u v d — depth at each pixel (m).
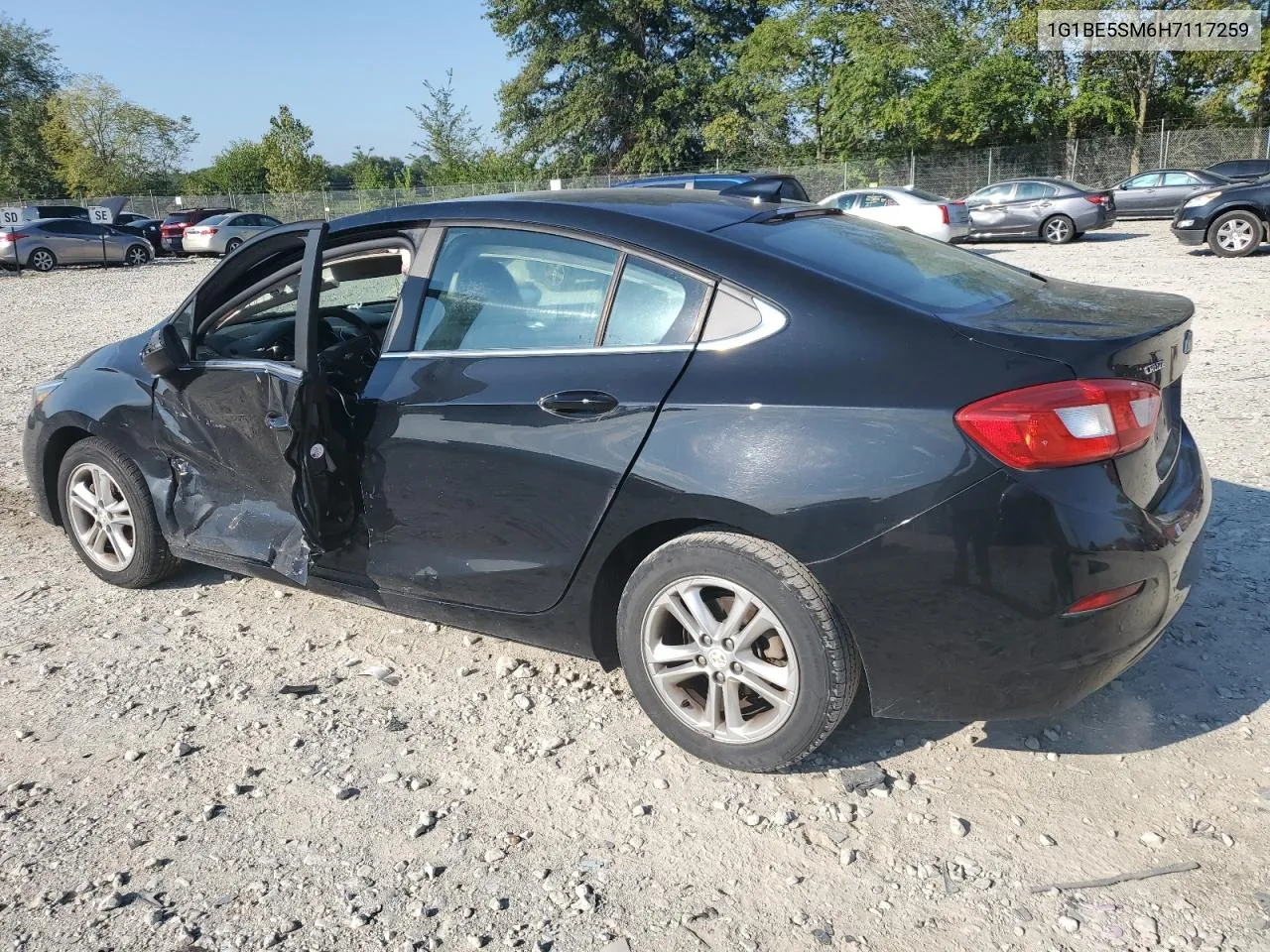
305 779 2.91
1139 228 24.09
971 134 35.62
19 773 2.98
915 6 36.38
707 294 2.77
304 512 3.26
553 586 2.99
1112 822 2.57
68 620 4.02
